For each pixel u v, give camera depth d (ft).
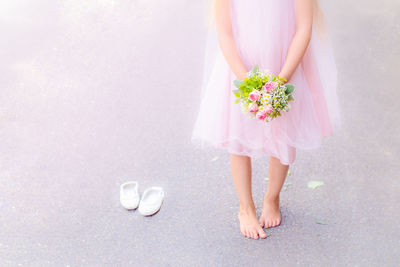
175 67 15.31
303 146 8.93
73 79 15.07
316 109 9.12
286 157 8.93
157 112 13.48
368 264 8.99
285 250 9.39
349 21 16.98
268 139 8.95
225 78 8.95
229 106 8.98
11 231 10.21
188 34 16.94
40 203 10.89
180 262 9.31
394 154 11.50
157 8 18.66
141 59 15.79
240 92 8.30
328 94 9.18
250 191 9.71
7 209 10.77
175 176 11.40
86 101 14.10
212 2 9.02
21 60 16.16
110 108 13.75
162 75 14.98
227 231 9.90
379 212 10.03
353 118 12.67
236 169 9.47
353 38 16.08
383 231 9.62
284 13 8.39
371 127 12.35
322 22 8.90
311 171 11.20
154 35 17.01
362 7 17.74
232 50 8.56
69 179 11.50
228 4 8.59
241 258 9.30
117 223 10.27
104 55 16.14
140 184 11.23
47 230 10.19
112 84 14.73
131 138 12.64
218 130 9.11
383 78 14.15
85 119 13.39
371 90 13.67
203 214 10.34
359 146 11.80
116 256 9.52
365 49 15.51
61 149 12.42
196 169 11.55
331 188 10.70
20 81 15.11
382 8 17.61
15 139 12.83
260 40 8.50
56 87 14.75
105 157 12.09
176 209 10.50
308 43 8.42
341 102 13.25
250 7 8.41
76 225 10.28
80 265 9.39
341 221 9.91
